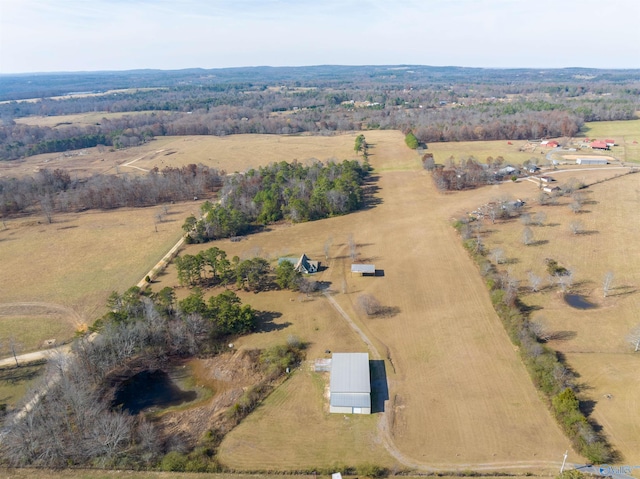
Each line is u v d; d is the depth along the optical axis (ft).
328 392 229.45
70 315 305.53
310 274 353.72
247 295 327.26
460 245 396.16
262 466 187.62
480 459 187.01
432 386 230.68
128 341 255.09
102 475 185.06
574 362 242.17
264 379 240.32
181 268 334.85
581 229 411.95
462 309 298.56
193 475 183.93
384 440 199.00
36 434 195.00
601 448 183.42
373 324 286.66
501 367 242.17
